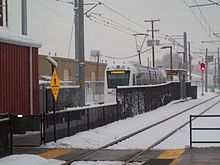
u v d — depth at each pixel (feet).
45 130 55.36
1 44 54.85
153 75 155.63
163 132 69.46
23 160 42.86
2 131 45.24
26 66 60.54
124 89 92.43
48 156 47.26
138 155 47.03
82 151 50.78
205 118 93.66
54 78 55.93
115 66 129.59
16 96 58.03
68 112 61.82
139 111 104.83
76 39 86.22
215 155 44.29
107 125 77.41
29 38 61.62
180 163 39.81
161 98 134.21
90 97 153.58
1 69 54.70
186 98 172.04
